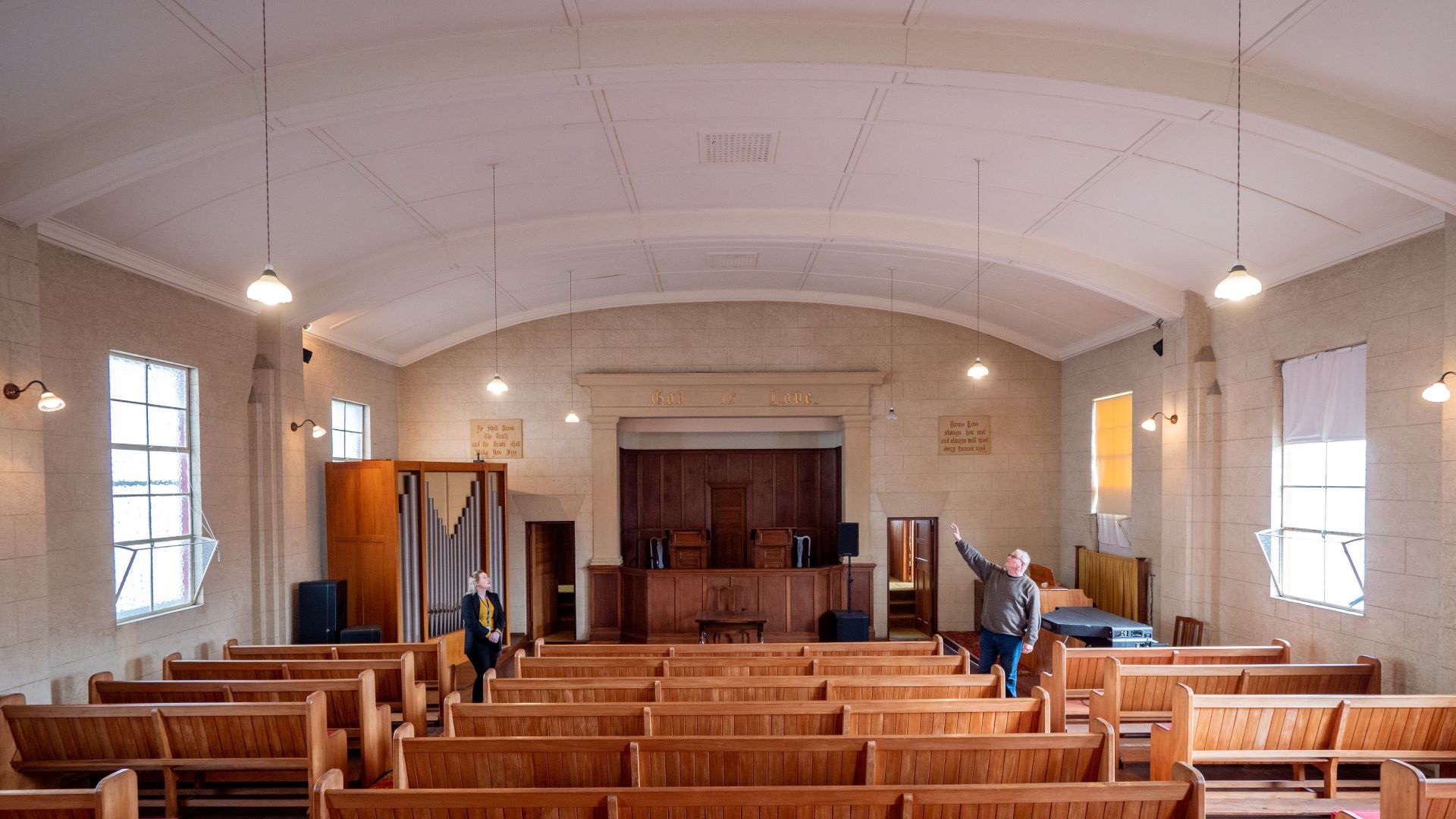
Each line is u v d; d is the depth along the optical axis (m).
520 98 6.63
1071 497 14.49
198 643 8.91
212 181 7.24
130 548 8.02
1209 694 6.72
